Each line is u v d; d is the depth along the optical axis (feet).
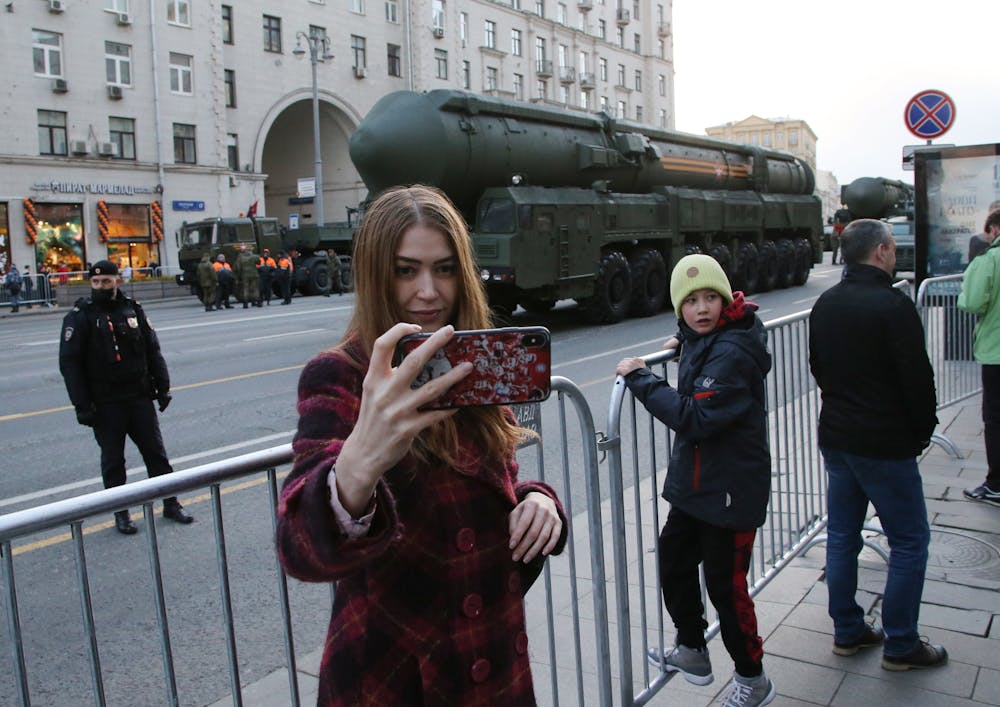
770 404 13.85
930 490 16.39
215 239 81.46
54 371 37.24
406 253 4.48
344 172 141.08
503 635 4.59
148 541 5.27
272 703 9.85
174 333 49.47
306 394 4.27
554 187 48.49
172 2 106.63
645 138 55.57
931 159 28.30
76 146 97.40
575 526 14.67
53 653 11.20
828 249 127.03
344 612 4.47
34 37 94.53
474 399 3.76
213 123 111.45
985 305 15.20
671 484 9.32
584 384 30.45
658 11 211.82
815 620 11.35
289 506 3.88
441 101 42.11
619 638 8.82
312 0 125.49
